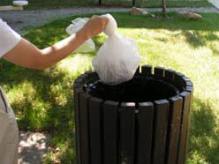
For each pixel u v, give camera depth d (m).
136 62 2.32
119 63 2.27
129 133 2.12
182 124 2.23
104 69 2.29
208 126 4.09
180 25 8.34
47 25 8.02
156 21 8.76
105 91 2.46
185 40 7.07
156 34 7.41
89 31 2.12
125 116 2.08
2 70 5.44
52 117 4.24
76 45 2.08
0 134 2.24
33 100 4.58
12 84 4.98
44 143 3.84
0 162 2.30
